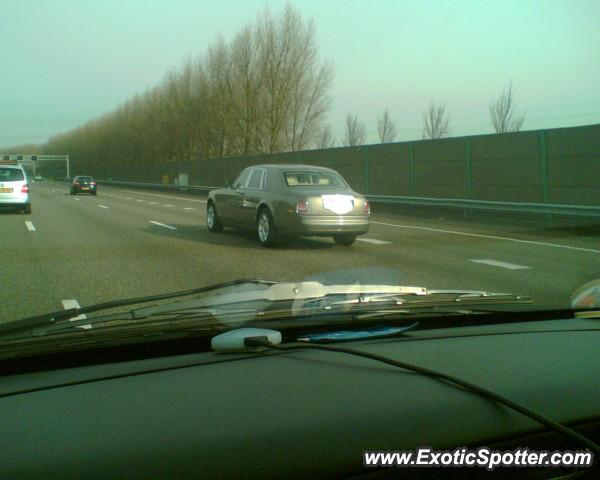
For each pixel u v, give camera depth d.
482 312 3.63
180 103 57.38
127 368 2.60
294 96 42.94
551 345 3.01
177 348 2.96
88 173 104.06
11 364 2.65
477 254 10.77
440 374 2.40
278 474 1.70
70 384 2.40
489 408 2.12
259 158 35.50
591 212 14.66
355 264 9.17
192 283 7.39
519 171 18.20
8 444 1.87
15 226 15.32
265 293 3.70
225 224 13.03
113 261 9.21
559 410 2.18
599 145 15.73
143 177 63.97
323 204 10.38
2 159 93.75
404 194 23.22
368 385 2.33
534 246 12.10
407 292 3.94
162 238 12.49
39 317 3.19
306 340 3.02
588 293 4.38
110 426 1.98
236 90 44.91
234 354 2.75
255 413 2.07
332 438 1.89
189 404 2.16
